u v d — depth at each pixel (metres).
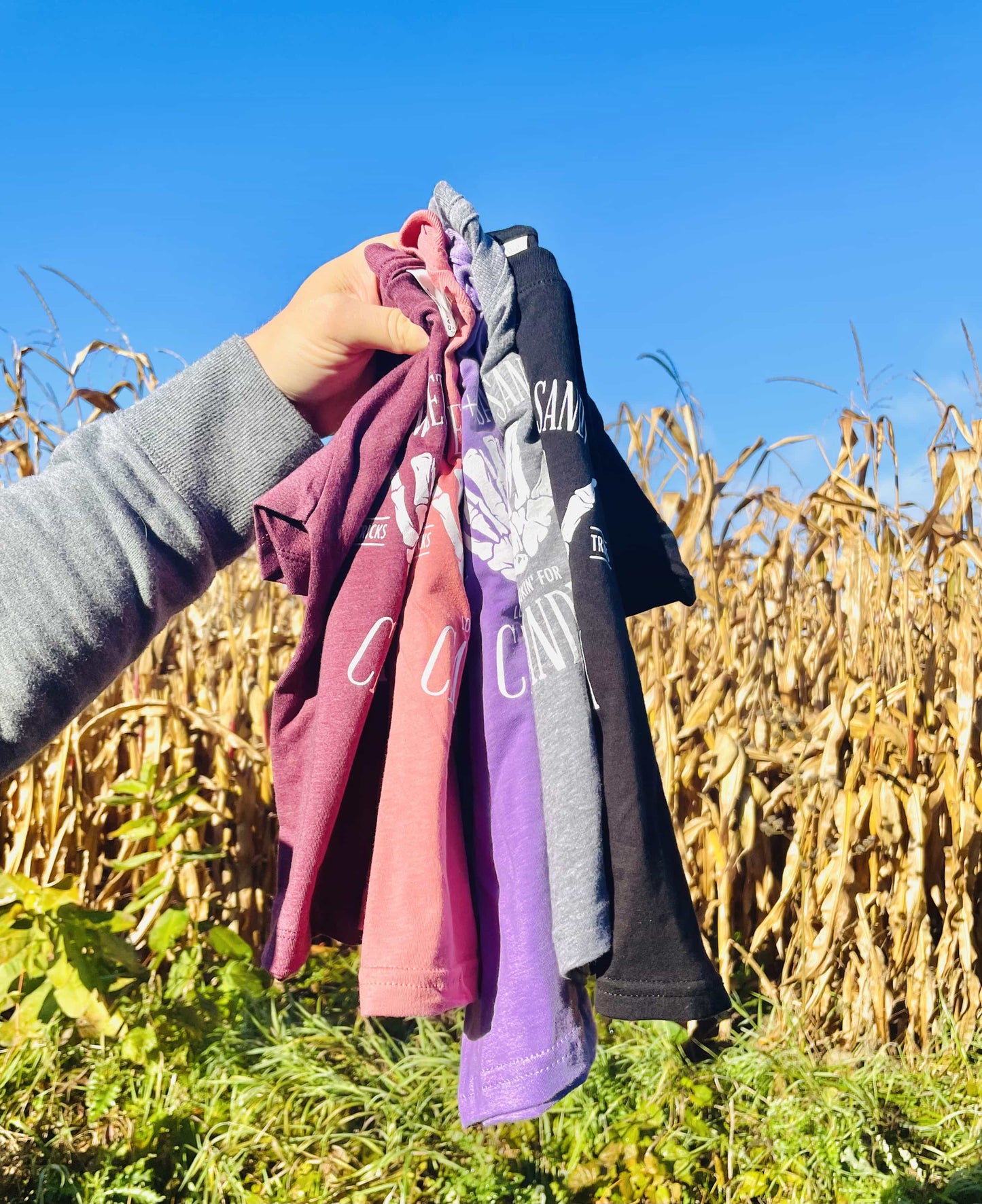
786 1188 2.51
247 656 3.91
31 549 0.81
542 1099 1.01
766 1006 3.45
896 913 3.25
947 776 3.29
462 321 1.25
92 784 3.51
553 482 1.12
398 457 1.19
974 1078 2.97
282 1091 2.78
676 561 1.32
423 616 1.14
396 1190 2.45
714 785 3.63
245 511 0.95
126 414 0.92
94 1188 2.37
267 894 3.64
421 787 1.08
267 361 1.02
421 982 1.02
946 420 3.43
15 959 2.69
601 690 1.04
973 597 3.40
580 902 0.99
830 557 3.90
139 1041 2.72
